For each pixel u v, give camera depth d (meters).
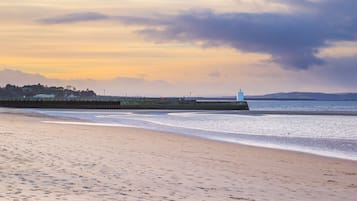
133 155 19.36
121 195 11.18
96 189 11.71
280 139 33.81
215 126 48.53
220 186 13.40
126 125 45.41
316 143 31.12
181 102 130.12
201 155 21.36
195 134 36.22
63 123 43.12
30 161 15.45
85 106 127.00
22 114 63.50
